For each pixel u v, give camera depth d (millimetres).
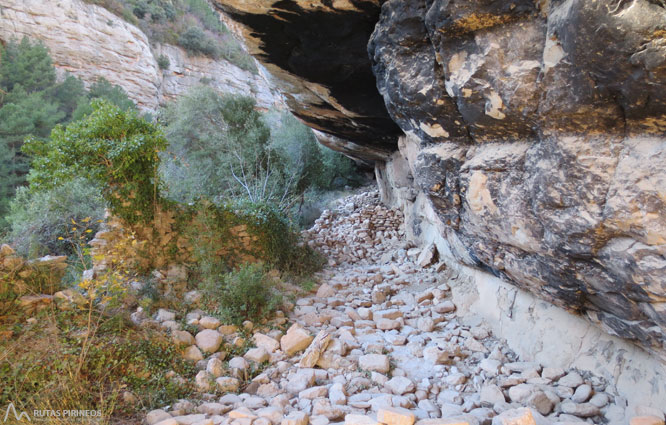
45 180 5289
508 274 3596
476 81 2645
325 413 2873
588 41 1832
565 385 3082
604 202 2092
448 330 4715
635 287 2115
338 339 4055
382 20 3365
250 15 4445
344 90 6117
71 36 22859
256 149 11641
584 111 2082
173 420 2596
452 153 3316
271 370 3697
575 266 2510
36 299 3854
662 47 1630
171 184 9656
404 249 8430
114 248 5188
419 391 3256
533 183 2498
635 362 2758
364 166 16203
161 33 30328
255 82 34500
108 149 5469
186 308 4742
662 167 1815
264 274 5531
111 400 2943
